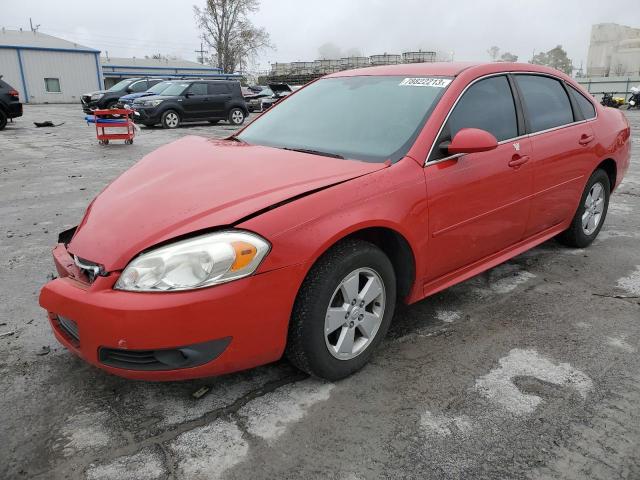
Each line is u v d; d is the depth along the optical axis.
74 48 44.66
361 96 3.36
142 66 59.16
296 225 2.24
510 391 2.52
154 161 3.09
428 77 3.28
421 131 2.87
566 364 2.76
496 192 3.21
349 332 2.54
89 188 7.24
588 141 4.10
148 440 2.17
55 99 44.28
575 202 4.18
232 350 2.19
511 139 3.38
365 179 2.54
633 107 27.89
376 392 2.50
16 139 13.62
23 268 4.09
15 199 6.53
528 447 2.14
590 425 2.28
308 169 2.64
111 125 12.20
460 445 2.15
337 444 2.15
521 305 3.47
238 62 64.50
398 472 2.01
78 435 2.20
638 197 6.59
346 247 2.43
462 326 3.17
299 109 3.56
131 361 2.17
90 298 2.14
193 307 2.07
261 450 2.12
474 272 3.33
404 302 2.94
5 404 2.39
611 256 4.41
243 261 2.12
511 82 3.54
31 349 2.87
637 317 3.31
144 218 2.34
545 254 4.45
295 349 2.40
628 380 2.62
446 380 2.61
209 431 2.22
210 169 2.75
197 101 17.78
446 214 2.88
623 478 1.99
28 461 2.05
